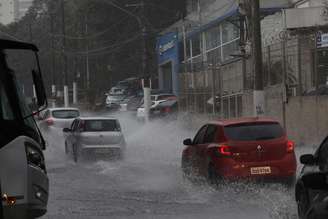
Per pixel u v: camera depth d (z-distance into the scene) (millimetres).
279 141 24422
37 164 12945
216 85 58375
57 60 133500
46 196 13305
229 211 20438
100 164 38031
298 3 65438
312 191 14266
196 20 97875
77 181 30094
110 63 125438
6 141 12227
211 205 21922
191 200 23281
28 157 12453
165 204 22391
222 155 24234
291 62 43781
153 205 22203
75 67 118375
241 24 63219
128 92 114562
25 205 12055
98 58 126438
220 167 24219
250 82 50125
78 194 25422
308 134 40406
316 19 51031
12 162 12055
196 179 26562
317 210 12922
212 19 86250
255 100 38344
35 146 12992
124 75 124312
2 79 12703
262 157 24141
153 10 121500
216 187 24484
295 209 18719
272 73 46531
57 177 31891
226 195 23719
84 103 107188
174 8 122312
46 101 13055
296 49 43312
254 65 38562
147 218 19500
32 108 13234
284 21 51812
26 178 12117
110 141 39281
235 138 24438
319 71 40562
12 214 11938
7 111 12609
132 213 20500
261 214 19594
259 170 24016
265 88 46125
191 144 27578
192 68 66250
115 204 22594
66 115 49156
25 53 13109
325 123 38875
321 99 39219
